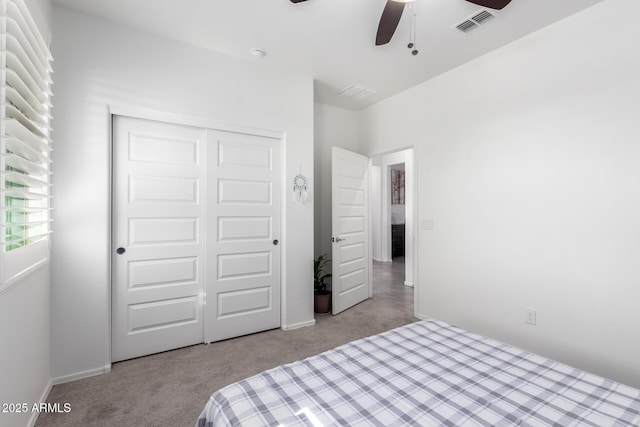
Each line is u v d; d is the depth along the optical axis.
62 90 2.21
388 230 7.70
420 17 2.31
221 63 2.86
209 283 2.86
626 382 2.03
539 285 2.47
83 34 2.29
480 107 2.90
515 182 2.63
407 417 1.00
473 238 2.95
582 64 2.24
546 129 2.44
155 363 2.47
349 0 2.14
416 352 1.48
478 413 1.01
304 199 3.35
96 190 2.31
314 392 1.14
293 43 2.70
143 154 2.58
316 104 4.12
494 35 2.55
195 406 1.93
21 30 1.40
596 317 2.17
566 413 1.01
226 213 2.95
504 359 1.41
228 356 2.60
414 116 3.59
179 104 2.66
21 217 1.66
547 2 2.15
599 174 2.16
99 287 2.32
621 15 2.06
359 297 4.20
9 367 1.41
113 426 1.75
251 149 3.08
